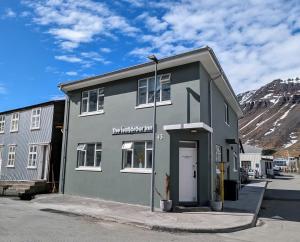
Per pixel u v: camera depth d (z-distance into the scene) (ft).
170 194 42.60
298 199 61.41
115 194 49.42
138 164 48.06
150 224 32.32
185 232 31.01
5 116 84.02
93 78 54.75
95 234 27.76
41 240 24.45
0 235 25.43
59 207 42.70
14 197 58.90
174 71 46.42
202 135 45.14
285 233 31.94
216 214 38.86
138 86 50.65
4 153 80.64
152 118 47.44
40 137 70.08
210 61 44.70
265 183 100.01
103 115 54.65
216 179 49.29
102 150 53.31
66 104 62.13
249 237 29.84
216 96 54.95
